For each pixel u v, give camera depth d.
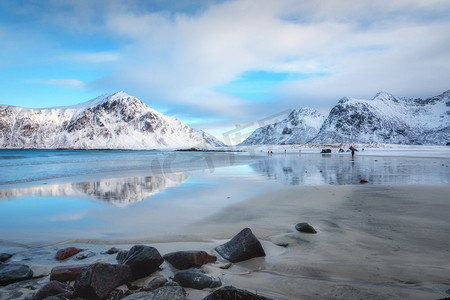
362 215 6.79
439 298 2.96
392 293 3.12
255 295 2.92
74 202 9.24
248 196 9.76
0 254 4.51
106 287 3.34
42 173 20.00
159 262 4.00
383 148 110.81
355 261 4.13
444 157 40.25
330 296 3.13
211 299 2.91
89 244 5.23
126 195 10.51
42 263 4.33
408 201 8.27
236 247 4.41
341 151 75.38
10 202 9.31
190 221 6.65
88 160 41.12
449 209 7.23
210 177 16.42
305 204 8.20
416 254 4.35
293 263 4.11
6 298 3.21
